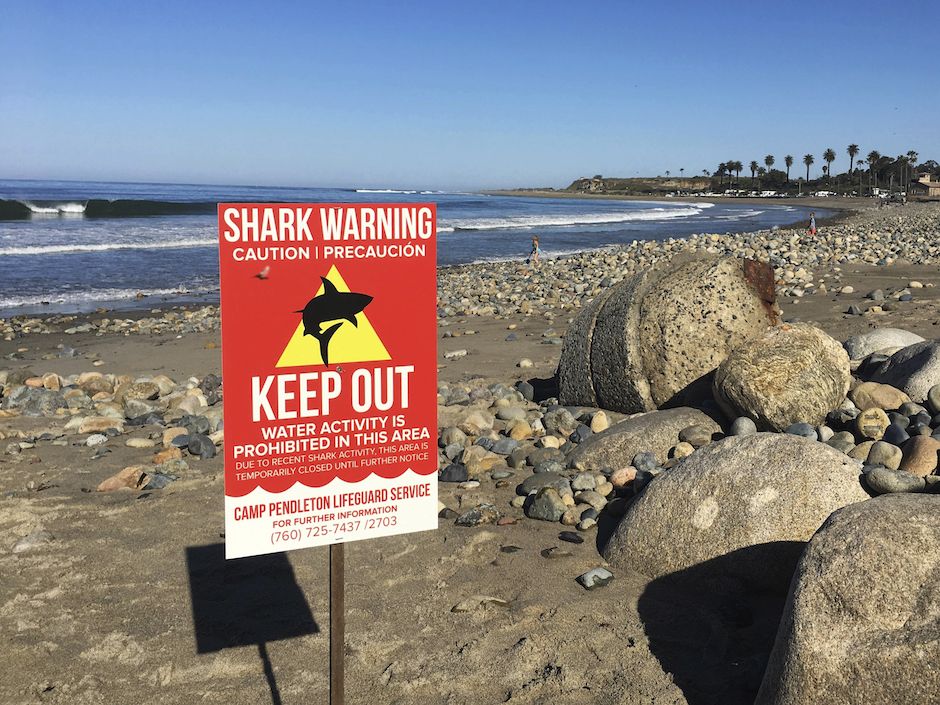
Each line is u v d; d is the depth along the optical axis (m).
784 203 135.62
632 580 4.70
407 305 2.95
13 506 6.09
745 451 4.82
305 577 4.92
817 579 3.28
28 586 4.84
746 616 4.23
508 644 4.11
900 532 3.28
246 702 3.74
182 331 16.58
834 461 4.63
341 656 3.03
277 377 2.79
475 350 12.59
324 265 2.82
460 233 51.97
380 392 2.94
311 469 2.87
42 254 32.00
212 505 6.12
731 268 7.69
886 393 7.03
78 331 16.97
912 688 2.91
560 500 5.83
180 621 4.44
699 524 4.65
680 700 3.59
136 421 8.74
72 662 4.06
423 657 4.04
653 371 7.66
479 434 7.88
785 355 6.73
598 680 3.78
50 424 8.70
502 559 5.07
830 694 3.03
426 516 3.05
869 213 72.25
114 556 5.25
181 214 55.69
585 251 37.66
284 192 166.50
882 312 12.95
